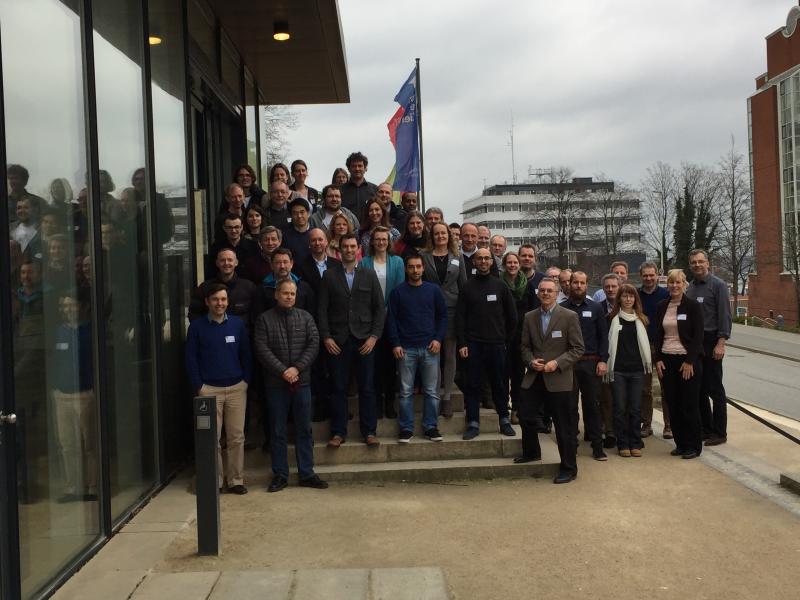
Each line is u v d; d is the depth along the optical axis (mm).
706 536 5758
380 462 7742
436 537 5723
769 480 7422
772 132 54750
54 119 4895
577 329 7484
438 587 4656
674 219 65000
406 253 8562
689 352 8328
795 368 25297
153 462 6941
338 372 7680
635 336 8555
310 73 12945
